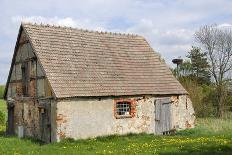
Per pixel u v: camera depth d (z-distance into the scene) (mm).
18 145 22422
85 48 28531
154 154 17797
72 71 26000
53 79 24672
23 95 28578
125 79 27969
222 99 44812
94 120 25375
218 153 17391
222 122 31641
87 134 25000
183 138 23859
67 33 28781
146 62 30953
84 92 24953
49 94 24797
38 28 27578
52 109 24453
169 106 29359
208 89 45906
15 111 30031
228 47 53312
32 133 27062
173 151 18312
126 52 30750
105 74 27375
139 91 27609
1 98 68438
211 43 54281
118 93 26391
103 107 25844
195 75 58312
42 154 18984
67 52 27203
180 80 41531
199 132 27125
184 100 30438
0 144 22266
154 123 28359
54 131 24094
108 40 30766
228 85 47344
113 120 26281
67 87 24641
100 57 28594
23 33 28172
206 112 42156
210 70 54062
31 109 27375
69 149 20609
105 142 23516
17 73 29625
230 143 20109
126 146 21172
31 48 27078
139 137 25500
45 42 26844
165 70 31281
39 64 25969
